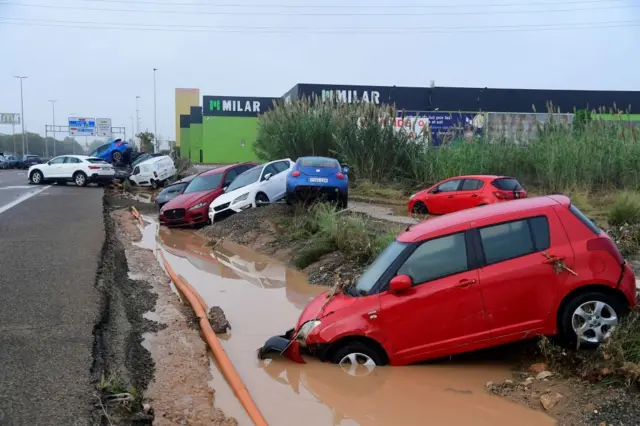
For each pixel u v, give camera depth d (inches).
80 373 211.2
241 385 221.0
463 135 989.8
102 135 3479.3
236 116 2214.6
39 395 192.9
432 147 966.4
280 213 624.7
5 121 3976.4
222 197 695.1
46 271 370.6
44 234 529.0
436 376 228.8
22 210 749.3
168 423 192.9
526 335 229.9
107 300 312.8
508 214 242.1
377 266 257.4
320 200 617.0
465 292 231.5
